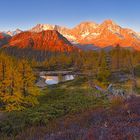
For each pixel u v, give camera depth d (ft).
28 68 214.69
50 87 345.92
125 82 345.10
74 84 350.23
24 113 105.70
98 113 47.91
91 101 132.16
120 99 85.71
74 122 45.01
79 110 88.43
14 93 201.67
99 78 374.84
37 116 90.43
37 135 39.24
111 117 41.78
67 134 32.37
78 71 569.64
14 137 45.85
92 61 478.18
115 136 27.58
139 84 314.96
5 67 208.64
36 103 209.77
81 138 29.07
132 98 66.39
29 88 211.20
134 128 29.66
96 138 27.99
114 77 383.86
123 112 44.80
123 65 439.63
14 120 89.25
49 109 107.45
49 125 49.44
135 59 467.52
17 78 204.54
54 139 32.07
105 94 189.16
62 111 102.06
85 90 255.29
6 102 203.72
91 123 40.50
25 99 206.90
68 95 228.84
